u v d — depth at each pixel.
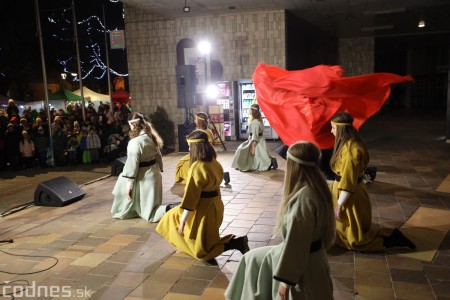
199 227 4.05
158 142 5.65
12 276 3.99
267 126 13.19
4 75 23.38
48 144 11.27
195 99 11.23
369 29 16.81
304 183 2.27
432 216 5.38
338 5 11.95
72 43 25.19
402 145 11.74
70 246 4.75
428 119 19.34
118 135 11.80
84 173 10.25
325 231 2.32
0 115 12.02
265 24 12.52
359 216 4.16
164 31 13.08
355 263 4.00
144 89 13.45
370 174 7.23
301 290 2.26
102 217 5.85
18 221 5.82
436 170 8.25
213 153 4.00
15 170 11.03
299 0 11.09
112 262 4.26
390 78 5.33
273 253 2.47
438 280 3.64
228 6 11.55
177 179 6.23
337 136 4.05
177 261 4.23
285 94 5.67
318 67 5.64
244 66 12.85
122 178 5.72
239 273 2.65
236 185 7.47
